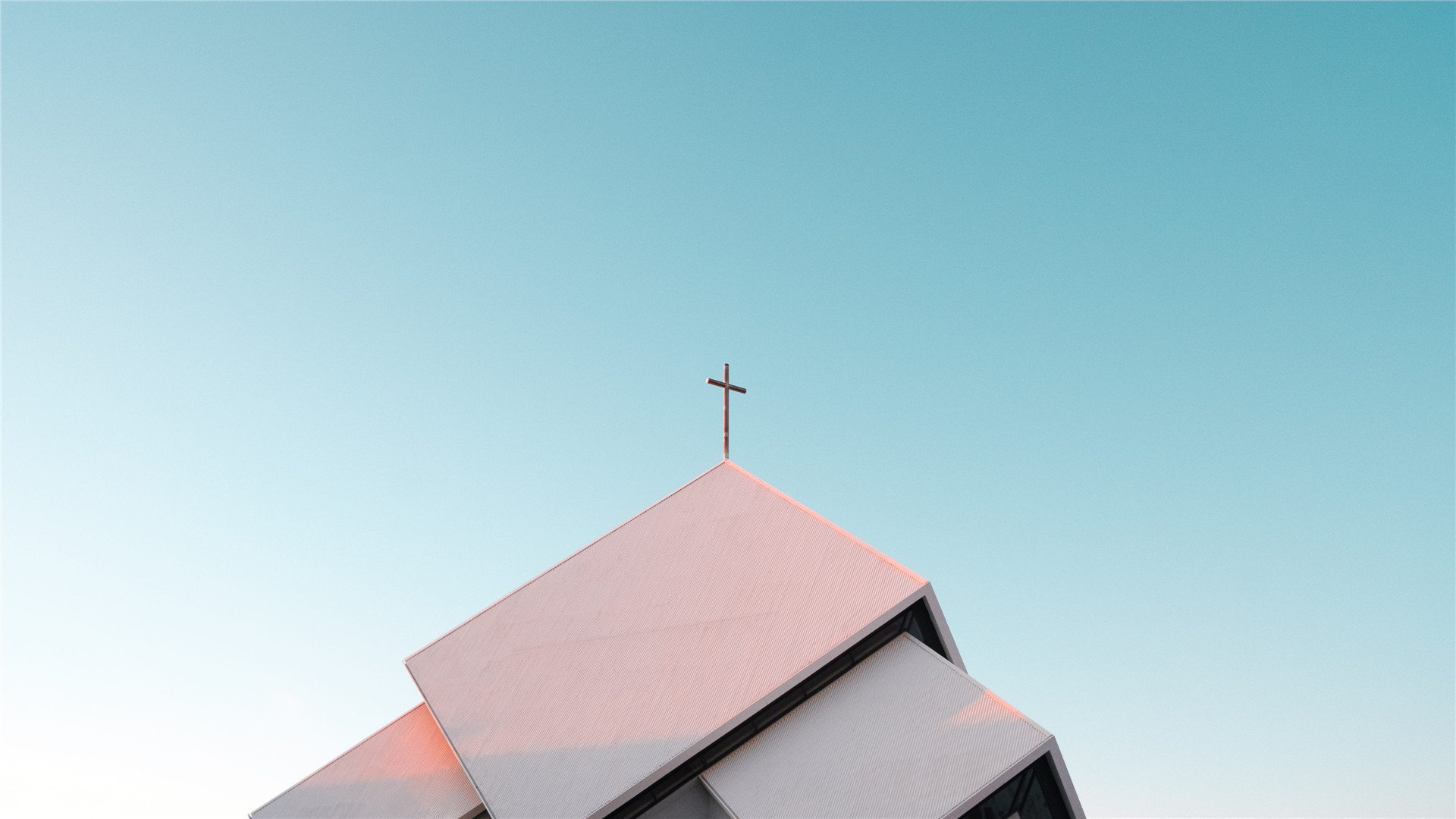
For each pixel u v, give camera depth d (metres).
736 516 33.56
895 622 28.19
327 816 28.75
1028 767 23.25
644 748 26.20
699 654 28.69
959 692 25.61
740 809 24.42
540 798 25.70
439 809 28.31
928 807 22.69
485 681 30.19
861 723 25.91
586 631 30.97
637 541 34.06
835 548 30.62
